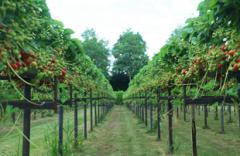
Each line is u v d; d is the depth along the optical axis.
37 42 6.46
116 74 106.19
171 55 11.16
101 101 30.05
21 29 3.91
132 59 107.31
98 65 114.75
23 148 6.34
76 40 9.12
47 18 6.84
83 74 13.84
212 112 32.69
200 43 6.98
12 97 4.54
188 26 7.60
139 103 28.77
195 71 7.29
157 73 14.44
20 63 4.32
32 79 5.37
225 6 4.93
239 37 5.33
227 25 5.64
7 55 3.76
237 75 6.04
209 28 6.50
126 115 39.16
